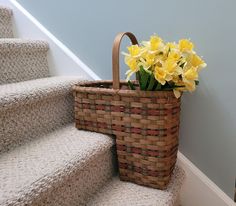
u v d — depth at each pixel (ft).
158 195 2.84
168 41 3.59
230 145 3.43
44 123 3.26
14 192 1.95
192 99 3.56
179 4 3.43
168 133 2.80
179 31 3.49
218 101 3.41
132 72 2.87
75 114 3.33
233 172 3.46
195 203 3.74
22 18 4.59
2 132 2.73
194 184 3.70
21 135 2.95
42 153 2.67
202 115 3.53
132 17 3.77
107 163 3.22
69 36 4.32
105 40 4.04
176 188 3.06
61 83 3.50
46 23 4.47
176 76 2.67
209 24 3.30
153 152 2.86
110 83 3.65
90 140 2.99
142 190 2.94
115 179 3.24
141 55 2.72
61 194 2.45
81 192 2.75
